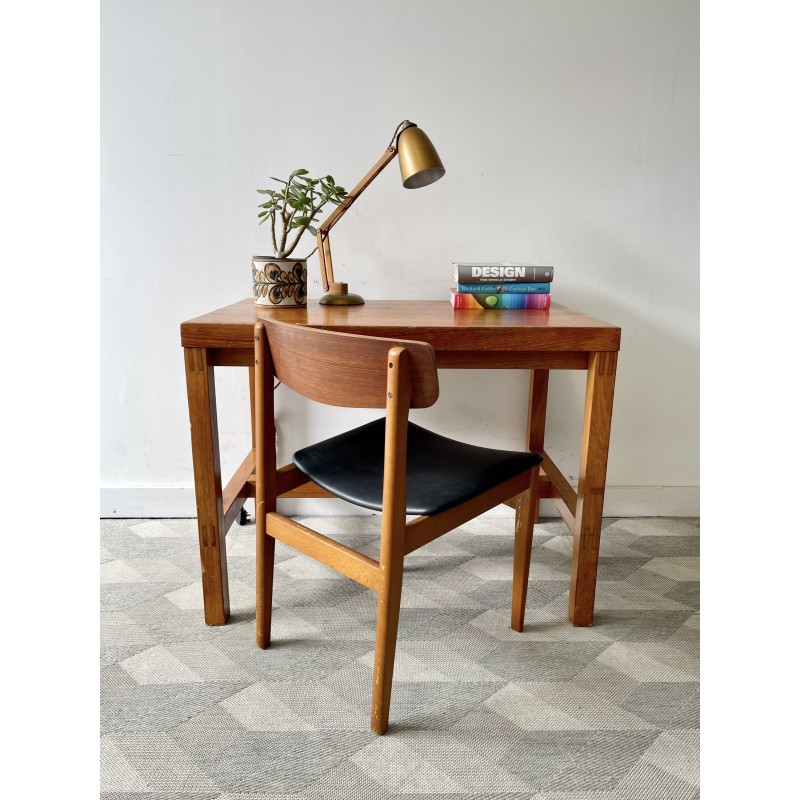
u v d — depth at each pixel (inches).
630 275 81.4
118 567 71.7
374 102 76.5
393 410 42.2
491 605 64.9
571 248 80.5
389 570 44.6
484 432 85.1
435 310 66.8
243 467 76.7
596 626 61.3
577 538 60.2
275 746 46.0
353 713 49.4
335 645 58.0
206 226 78.9
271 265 66.1
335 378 44.6
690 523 85.6
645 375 84.0
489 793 42.1
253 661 55.6
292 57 75.3
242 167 77.6
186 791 42.1
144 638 58.8
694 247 80.7
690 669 55.0
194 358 56.2
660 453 86.6
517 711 49.6
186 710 49.4
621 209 79.6
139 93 75.6
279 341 48.5
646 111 77.2
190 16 74.1
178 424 83.8
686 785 42.8
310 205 68.3
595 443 57.7
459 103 76.7
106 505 85.2
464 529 83.1
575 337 55.3
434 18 74.7
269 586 56.0
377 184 78.3
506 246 80.3
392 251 80.1
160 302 80.6
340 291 71.4
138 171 77.3
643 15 75.0
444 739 46.7
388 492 43.7
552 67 76.0
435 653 56.9
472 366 57.1
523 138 77.6
